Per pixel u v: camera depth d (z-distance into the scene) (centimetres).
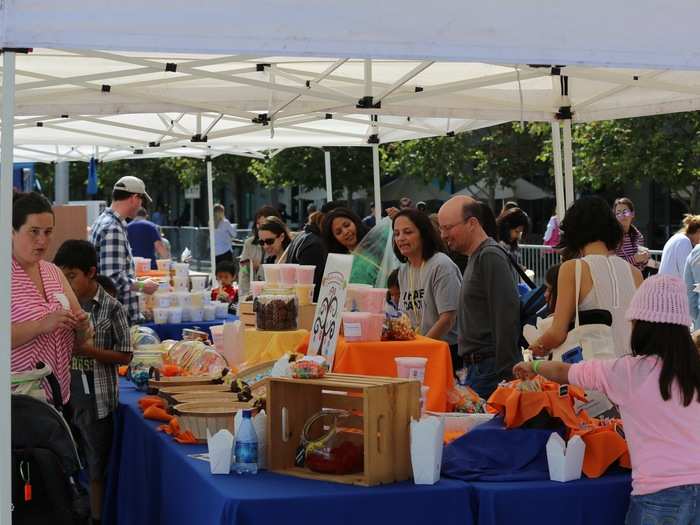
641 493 402
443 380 538
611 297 498
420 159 2684
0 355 393
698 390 401
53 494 449
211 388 582
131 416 598
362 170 3152
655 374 404
